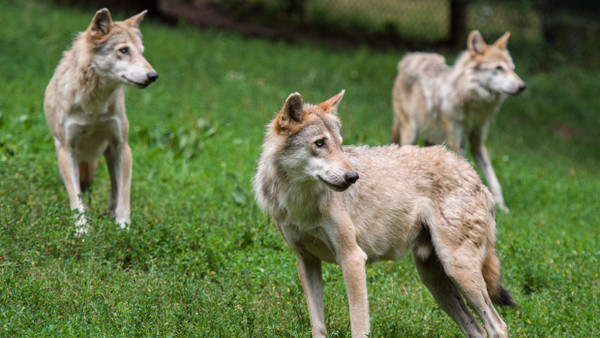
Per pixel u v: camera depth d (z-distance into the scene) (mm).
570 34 41500
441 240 10078
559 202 18625
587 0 41750
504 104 32094
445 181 10297
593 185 20797
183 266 11648
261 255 12719
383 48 39281
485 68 18578
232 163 17828
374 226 10031
